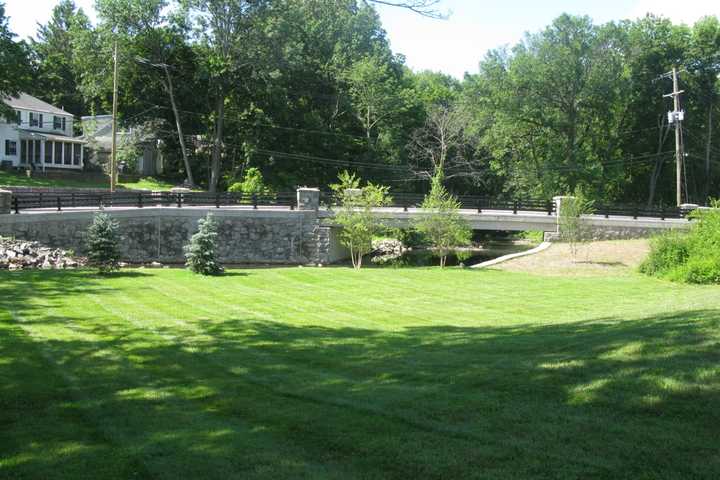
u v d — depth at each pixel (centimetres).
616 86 5403
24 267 2288
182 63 5238
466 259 4016
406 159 6197
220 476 501
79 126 6525
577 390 634
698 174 6450
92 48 4944
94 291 1764
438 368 816
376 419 615
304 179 5956
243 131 5722
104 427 627
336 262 3728
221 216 3431
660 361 680
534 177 5728
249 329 1278
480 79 5791
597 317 1426
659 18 5966
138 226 3222
